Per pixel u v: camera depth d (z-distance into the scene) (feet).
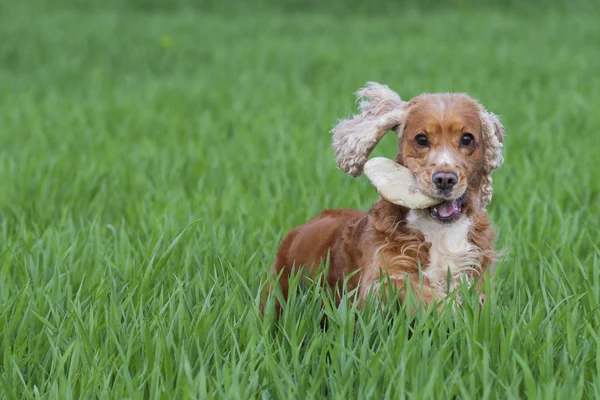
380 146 50.37
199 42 110.93
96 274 28.32
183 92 76.02
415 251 24.95
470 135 25.14
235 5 157.58
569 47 101.09
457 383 19.62
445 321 22.72
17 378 21.40
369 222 25.86
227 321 23.30
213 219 35.35
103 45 108.06
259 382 21.29
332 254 27.07
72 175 44.37
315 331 22.72
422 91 71.26
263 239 32.68
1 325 23.82
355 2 155.94
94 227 32.99
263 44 107.04
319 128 57.72
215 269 26.53
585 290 26.14
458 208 25.02
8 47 103.81
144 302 25.67
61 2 157.89
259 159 48.34
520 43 105.29
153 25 128.06
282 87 74.90
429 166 24.27
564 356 21.11
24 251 30.19
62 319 24.45
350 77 80.94
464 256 25.14
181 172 46.26
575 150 48.03
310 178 43.14
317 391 20.38
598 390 19.71
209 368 22.09
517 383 19.85
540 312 22.76
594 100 65.92
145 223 35.63
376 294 23.77
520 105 64.34
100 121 61.62
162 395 20.06
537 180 41.29
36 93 77.97
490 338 22.26
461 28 122.11
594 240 32.65
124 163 47.98
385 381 20.45
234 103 68.13
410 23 129.70
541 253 30.53
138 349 22.38
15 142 55.36
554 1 150.00
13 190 41.45
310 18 140.26
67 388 20.13
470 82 75.15
